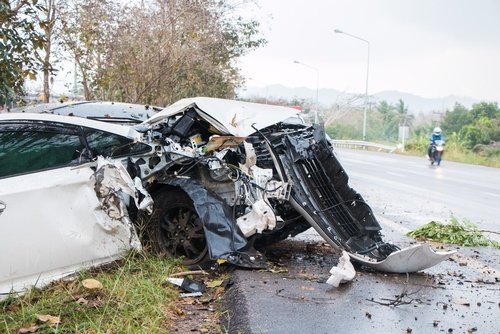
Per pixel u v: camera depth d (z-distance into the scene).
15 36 8.42
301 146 6.03
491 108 49.62
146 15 13.76
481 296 5.20
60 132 5.28
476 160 32.47
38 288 4.65
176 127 5.72
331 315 4.40
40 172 5.02
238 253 5.40
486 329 4.32
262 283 5.04
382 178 18.09
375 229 6.04
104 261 5.07
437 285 5.48
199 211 5.36
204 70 15.92
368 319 4.38
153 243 5.72
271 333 3.98
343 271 5.20
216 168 5.61
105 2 13.48
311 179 5.97
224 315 4.45
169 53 13.74
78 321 4.03
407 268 5.70
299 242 7.24
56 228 4.79
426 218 10.20
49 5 12.55
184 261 5.61
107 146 5.43
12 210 4.62
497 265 6.61
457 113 51.56
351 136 54.03
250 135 6.01
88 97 14.44
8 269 4.57
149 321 4.09
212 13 15.09
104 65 13.98
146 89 13.91
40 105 8.13
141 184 5.49
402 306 4.74
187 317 4.43
